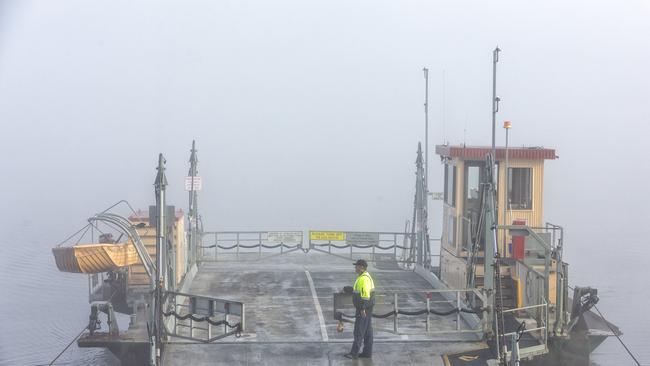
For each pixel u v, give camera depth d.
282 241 26.95
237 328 15.23
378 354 15.29
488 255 16.16
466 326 17.52
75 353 23.55
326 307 19.58
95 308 16.84
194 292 21.58
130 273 21.52
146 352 16.12
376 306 18.62
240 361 14.87
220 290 21.89
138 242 16.81
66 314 29.17
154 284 16.14
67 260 19.95
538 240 16.27
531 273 17.48
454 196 21.09
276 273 24.97
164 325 15.90
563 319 16.56
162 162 15.52
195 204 25.03
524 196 20.25
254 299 20.59
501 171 20.06
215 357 15.09
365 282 14.85
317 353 15.35
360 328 14.84
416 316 18.56
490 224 16.05
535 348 15.58
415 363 14.80
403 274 25.09
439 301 18.91
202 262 27.19
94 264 20.06
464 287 19.73
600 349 24.06
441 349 15.61
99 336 16.56
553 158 20.12
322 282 23.25
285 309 19.31
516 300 18.50
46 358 22.77
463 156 20.47
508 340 16.12
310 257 28.94
